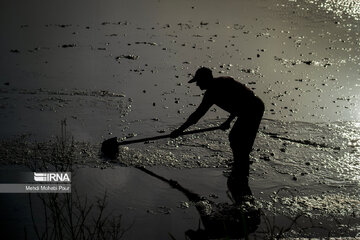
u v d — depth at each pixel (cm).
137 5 1961
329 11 1923
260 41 1570
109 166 895
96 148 949
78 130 1014
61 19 1738
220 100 859
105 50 1448
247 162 890
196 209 776
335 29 1708
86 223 725
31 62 1346
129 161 914
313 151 964
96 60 1374
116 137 926
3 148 932
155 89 1212
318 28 1714
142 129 1027
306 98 1184
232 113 874
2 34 1559
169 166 905
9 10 1834
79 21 1719
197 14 1850
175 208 777
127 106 1121
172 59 1396
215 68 1334
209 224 735
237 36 1609
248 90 863
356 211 773
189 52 1452
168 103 1143
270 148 973
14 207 762
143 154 938
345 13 1900
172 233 709
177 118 1075
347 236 707
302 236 703
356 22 1789
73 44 1486
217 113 1118
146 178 863
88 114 1080
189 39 1565
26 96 1150
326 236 704
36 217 738
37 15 1778
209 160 927
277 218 753
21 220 729
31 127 1016
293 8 1961
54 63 1345
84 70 1306
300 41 1579
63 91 1182
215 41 1555
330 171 897
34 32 1587
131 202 789
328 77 1306
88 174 867
